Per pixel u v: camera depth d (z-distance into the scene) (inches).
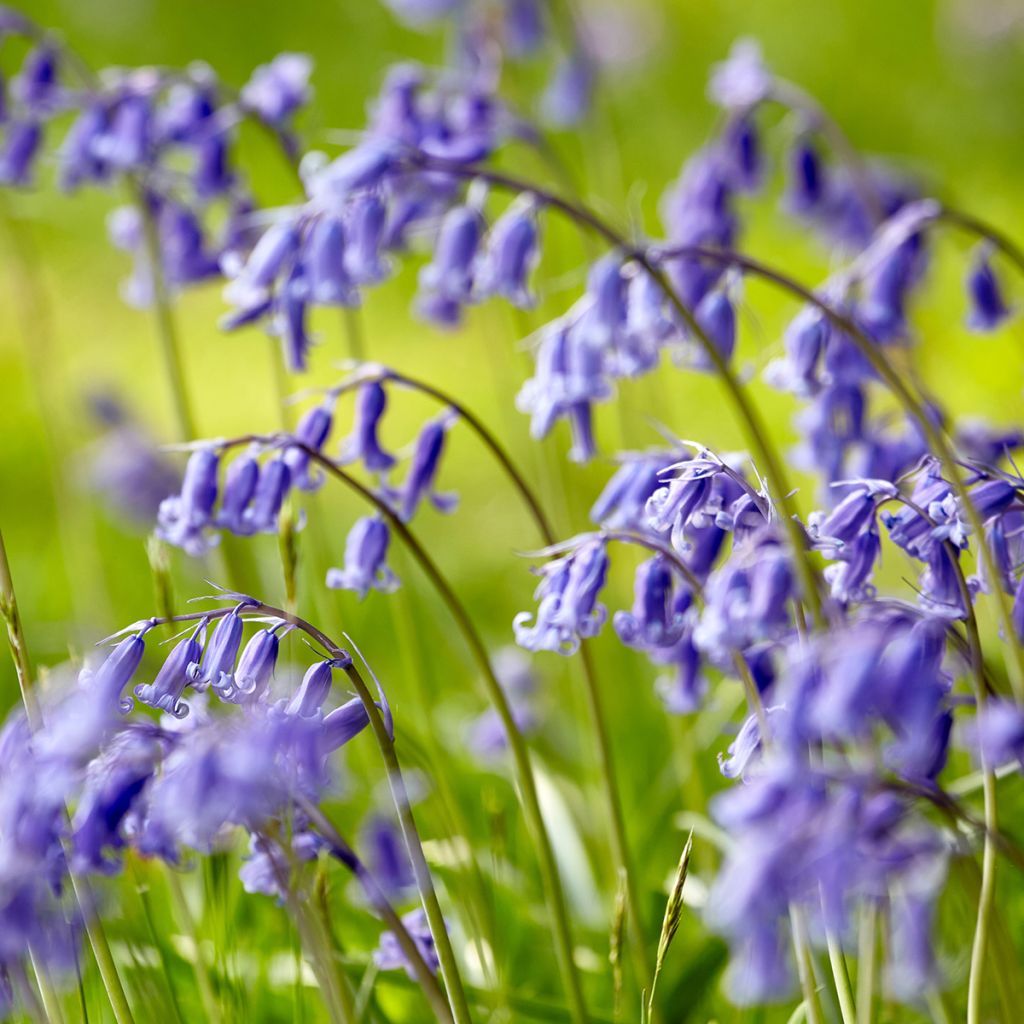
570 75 436.1
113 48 1091.9
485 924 235.9
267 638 166.9
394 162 235.6
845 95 975.0
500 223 249.1
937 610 148.6
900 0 998.4
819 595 151.7
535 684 353.1
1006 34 894.4
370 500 213.3
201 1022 243.0
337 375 712.4
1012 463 175.0
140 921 251.0
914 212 269.3
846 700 120.3
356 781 309.6
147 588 494.3
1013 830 263.7
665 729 370.9
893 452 264.5
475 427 232.5
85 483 478.6
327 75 1023.0
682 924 278.1
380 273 248.2
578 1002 221.1
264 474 207.3
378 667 416.2
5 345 696.4
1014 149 860.6
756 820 121.8
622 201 442.0
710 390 641.6
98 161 319.0
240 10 1085.8
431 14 423.5
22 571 487.5
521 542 518.9
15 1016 197.6
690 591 198.5
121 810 145.1
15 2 1078.4
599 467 462.9
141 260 351.9
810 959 175.5
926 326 504.7
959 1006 213.9
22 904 136.8
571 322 235.5
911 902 130.8
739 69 345.7
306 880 177.3
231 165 327.6
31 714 174.6
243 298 258.1
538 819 219.3
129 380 729.0
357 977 237.0
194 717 169.8
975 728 154.9
